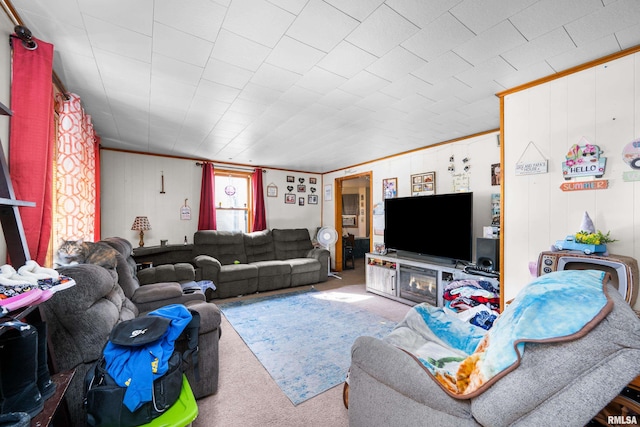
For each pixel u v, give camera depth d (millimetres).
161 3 1260
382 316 3092
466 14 1351
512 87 2133
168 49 1628
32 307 840
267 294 4047
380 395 1096
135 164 4199
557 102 1914
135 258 3748
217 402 1639
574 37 1523
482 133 3271
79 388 1294
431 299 3348
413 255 3934
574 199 1845
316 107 2510
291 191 5824
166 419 1141
